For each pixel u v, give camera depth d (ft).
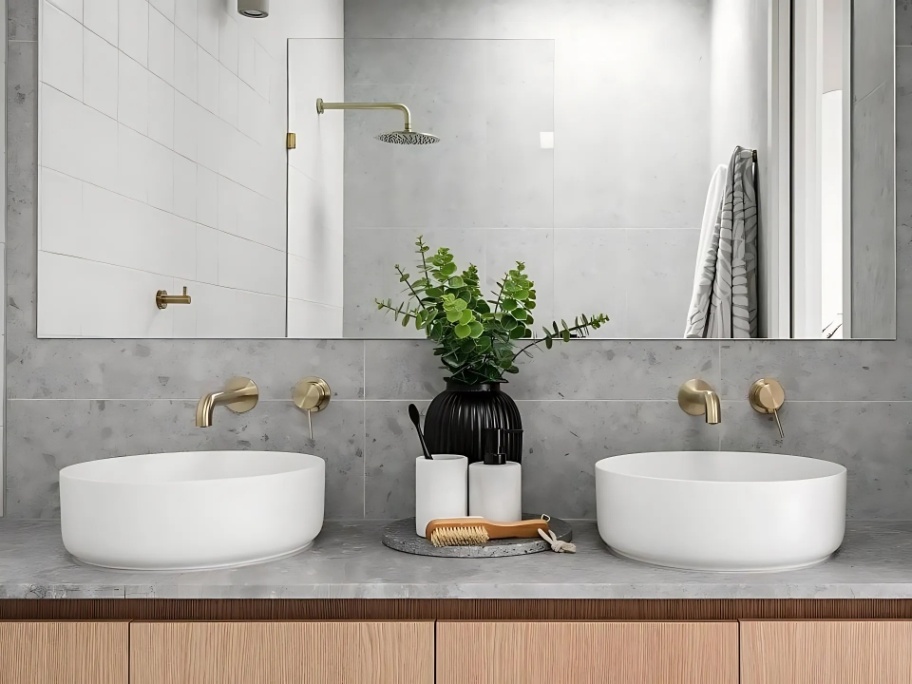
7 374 5.41
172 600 3.84
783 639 3.71
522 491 5.36
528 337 5.17
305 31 5.47
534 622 3.75
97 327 5.44
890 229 5.41
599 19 5.40
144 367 5.41
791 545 3.90
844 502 4.24
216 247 5.48
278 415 5.39
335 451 5.37
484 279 5.43
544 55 5.41
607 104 5.39
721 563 3.91
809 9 5.41
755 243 5.39
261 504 4.08
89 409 5.39
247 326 5.45
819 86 5.42
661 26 5.39
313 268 5.45
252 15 5.48
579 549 4.47
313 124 5.47
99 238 5.47
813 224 5.40
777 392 5.23
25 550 4.48
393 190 5.44
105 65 5.49
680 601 3.80
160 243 5.48
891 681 3.69
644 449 5.33
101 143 5.48
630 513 4.09
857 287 5.39
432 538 4.30
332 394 5.39
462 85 5.43
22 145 5.47
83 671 3.76
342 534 4.87
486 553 4.26
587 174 5.40
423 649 3.74
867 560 4.22
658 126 5.39
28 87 5.48
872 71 5.44
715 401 4.73
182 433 5.39
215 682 3.75
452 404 4.85
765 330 5.36
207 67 5.50
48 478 5.39
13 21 5.47
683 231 5.39
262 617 3.83
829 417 5.32
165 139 5.49
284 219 5.47
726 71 5.39
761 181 5.40
